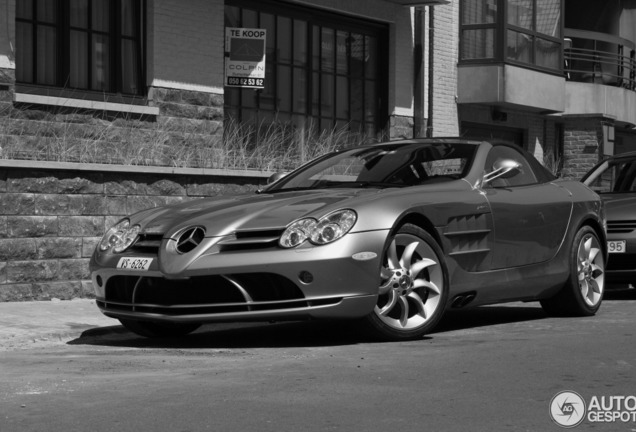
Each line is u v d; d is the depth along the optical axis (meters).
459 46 21.97
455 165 8.75
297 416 4.98
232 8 17.30
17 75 14.21
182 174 12.39
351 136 19.48
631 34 29.84
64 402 5.41
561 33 23.86
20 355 7.52
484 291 8.51
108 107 14.73
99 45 15.20
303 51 18.72
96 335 8.90
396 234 7.69
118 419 4.96
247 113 17.62
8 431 4.75
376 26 20.22
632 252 11.60
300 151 16.75
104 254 8.05
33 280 10.95
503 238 8.65
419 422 4.85
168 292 7.57
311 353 7.16
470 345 7.45
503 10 21.53
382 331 7.62
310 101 18.86
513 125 23.75
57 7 14.70
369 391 5.62
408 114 20.70
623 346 7.36
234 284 7.30
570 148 25.61
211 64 16.44
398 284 7.67
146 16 15.68
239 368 6.49
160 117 15.68
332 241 7.29
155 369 6.54
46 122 13.96
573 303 9.55
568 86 25.36
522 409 5.14
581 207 9.66
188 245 7.52
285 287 7.30
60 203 11.17
